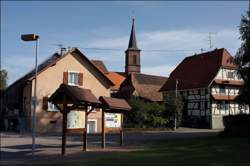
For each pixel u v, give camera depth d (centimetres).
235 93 6806
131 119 5656
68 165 1794
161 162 1830
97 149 2695
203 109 6650
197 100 6775
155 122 5725
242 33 3709
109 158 2006
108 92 5878
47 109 5394
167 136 3900
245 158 1972
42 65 5800
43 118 5372
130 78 8156
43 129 5356
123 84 8319
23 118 5531
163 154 2153
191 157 2009
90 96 2630
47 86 5447
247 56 3638
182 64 7688
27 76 5831
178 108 5903
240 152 2219
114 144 3103
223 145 2591
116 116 2941
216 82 6556
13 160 2216
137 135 4184
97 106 2766
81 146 2980
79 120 2575
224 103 6662
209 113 6525
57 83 5512
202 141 2947
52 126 5403
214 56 7019
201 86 6650
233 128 3406
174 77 7475
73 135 4409
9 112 6306
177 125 5950
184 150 2362
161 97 7700
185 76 7244
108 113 2872
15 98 6225
